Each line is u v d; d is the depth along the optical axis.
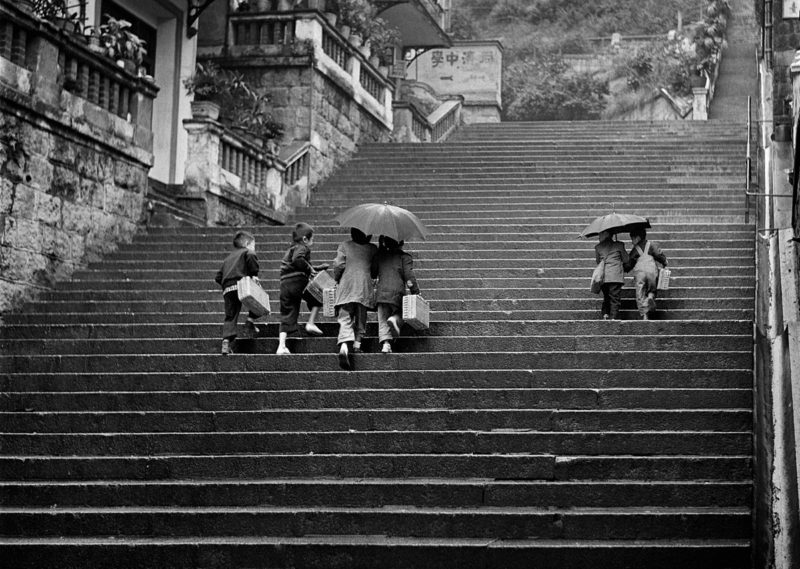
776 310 10.80
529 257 15.24
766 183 14.96
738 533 8.38
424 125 30.44
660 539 8.43
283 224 20.38
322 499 9.20
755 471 8.42
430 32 32.97
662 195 18.95
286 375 11.27
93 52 15.26
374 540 8.61
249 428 10.46
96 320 13.49
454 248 15.88
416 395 10.60
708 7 42.22
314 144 22.09
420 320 11.69
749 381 10.48
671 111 36.03
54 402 11.16
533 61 45.25
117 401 11.05
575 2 52.59
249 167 19.61
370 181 21.91
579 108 42.62
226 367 11.78
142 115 16.78
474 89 39.56
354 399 10.66
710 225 16.09
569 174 20.78
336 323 12.80
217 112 18.59
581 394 10.38
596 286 12.85
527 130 27.59
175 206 17.86
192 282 14.51
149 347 12.49
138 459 9.88
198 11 21.67
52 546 8.71
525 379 10.82
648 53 41.75
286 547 8.52
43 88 14.22
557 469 9.34
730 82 38.78
